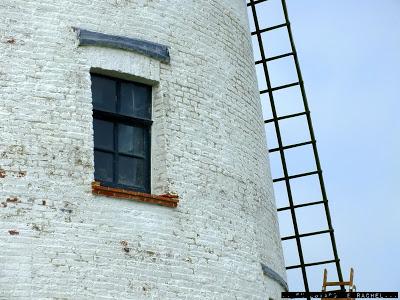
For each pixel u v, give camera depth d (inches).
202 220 657.6
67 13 649.0
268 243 729.6
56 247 590.9
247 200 707.4
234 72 741.3
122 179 641.6
